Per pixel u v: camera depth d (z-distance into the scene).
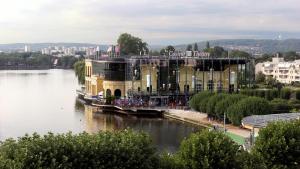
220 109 149.75
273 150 62.19
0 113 174.62
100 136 54.31
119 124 155.88
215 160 56.66
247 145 85.06
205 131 60.62
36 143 49.50
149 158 54.16
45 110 186.62
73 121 160.12
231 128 137.25
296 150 62.19
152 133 136.88
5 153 48.53
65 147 49.94
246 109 135.75
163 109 180.38
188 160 57.06
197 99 165.88
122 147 52.75
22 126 146.12
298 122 67.38
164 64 199.75
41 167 46.59
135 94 196.50
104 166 51.09
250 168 58.53
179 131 140.75
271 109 137.12
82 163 49.75
